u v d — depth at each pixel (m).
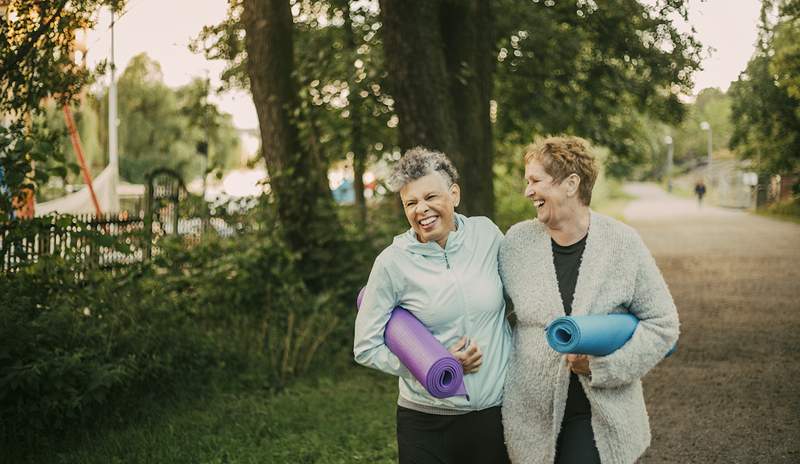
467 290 3.07
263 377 6.99
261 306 7.66
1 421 5.05
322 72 10.18
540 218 3.00
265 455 5.14
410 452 3.16
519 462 3.04
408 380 3.12
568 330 2.73
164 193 9.76
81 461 4.93
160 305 6.71
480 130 8.82
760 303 11.22
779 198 34.44
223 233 8.41
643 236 23.58
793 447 5.28
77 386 5.36
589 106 13.78
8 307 5.22
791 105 15.45
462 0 8.73
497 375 3.09
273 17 8.37
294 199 8.21
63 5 5.63
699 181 43.72
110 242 5.96
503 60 12.77
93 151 34.03
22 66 5.75
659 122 15.47
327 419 6.05
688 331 9.36
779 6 10.38
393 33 8.04
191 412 6.07
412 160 3.10
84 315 6.00
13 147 5.65
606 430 2.90
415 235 3.16
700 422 5.88
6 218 5.48
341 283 8.25
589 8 12.41
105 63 6.23
